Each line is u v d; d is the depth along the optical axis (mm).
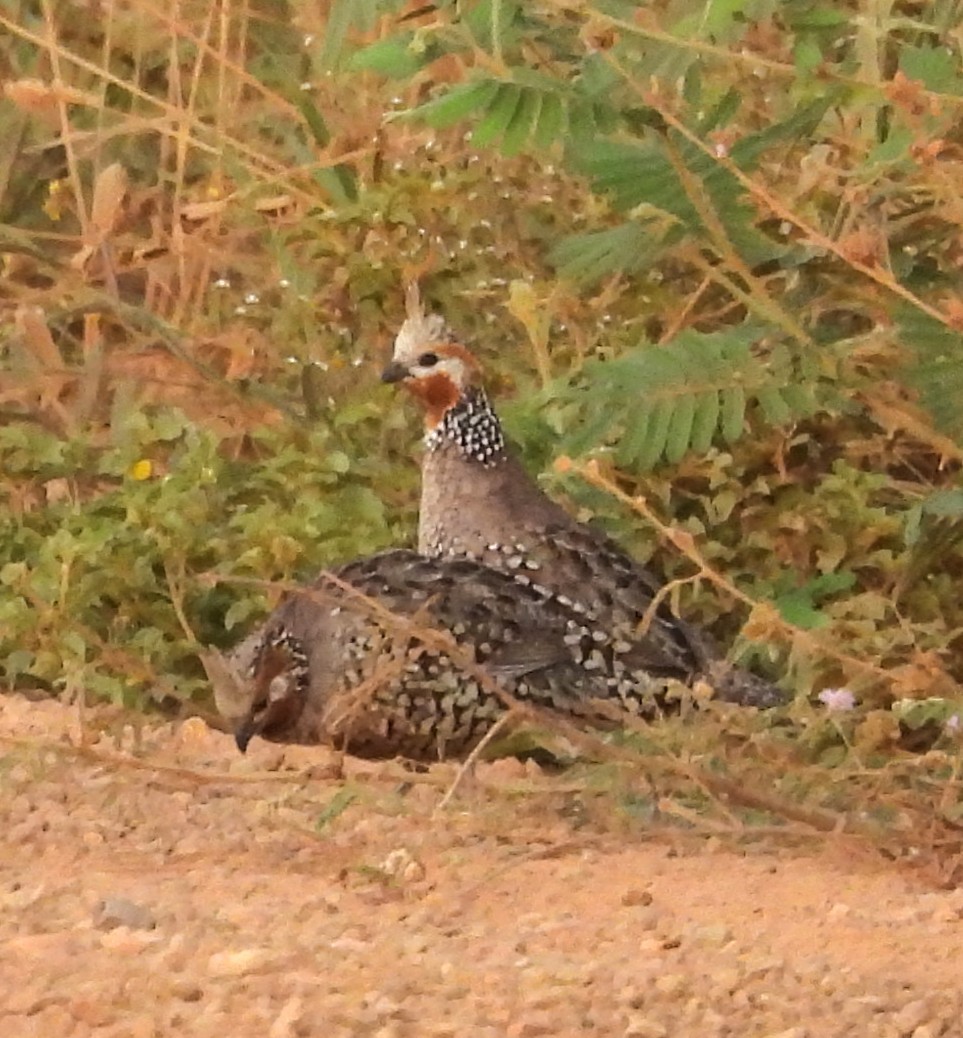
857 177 11164
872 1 11078
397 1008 7320
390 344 14805
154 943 8117
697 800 10219
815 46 10594
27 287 16312
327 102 16266
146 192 15992
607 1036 7242
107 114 17453
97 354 15117
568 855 9836
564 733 9617
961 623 12234
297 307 14984
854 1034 7383
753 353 11844
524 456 13133
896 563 12281
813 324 11195
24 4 17656
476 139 10352
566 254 11242
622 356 10961
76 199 16453
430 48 10922
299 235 15281
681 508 13023
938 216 11312
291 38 17766
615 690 11156
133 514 12562
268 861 9625
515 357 14375
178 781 10562
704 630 12305
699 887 9367
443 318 13898
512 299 13234
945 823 9602
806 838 9938
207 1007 7332
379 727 10883
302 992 7508
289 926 8570
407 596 10969
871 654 11133
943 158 11141
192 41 16688
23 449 13734
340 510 13023
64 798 10367
